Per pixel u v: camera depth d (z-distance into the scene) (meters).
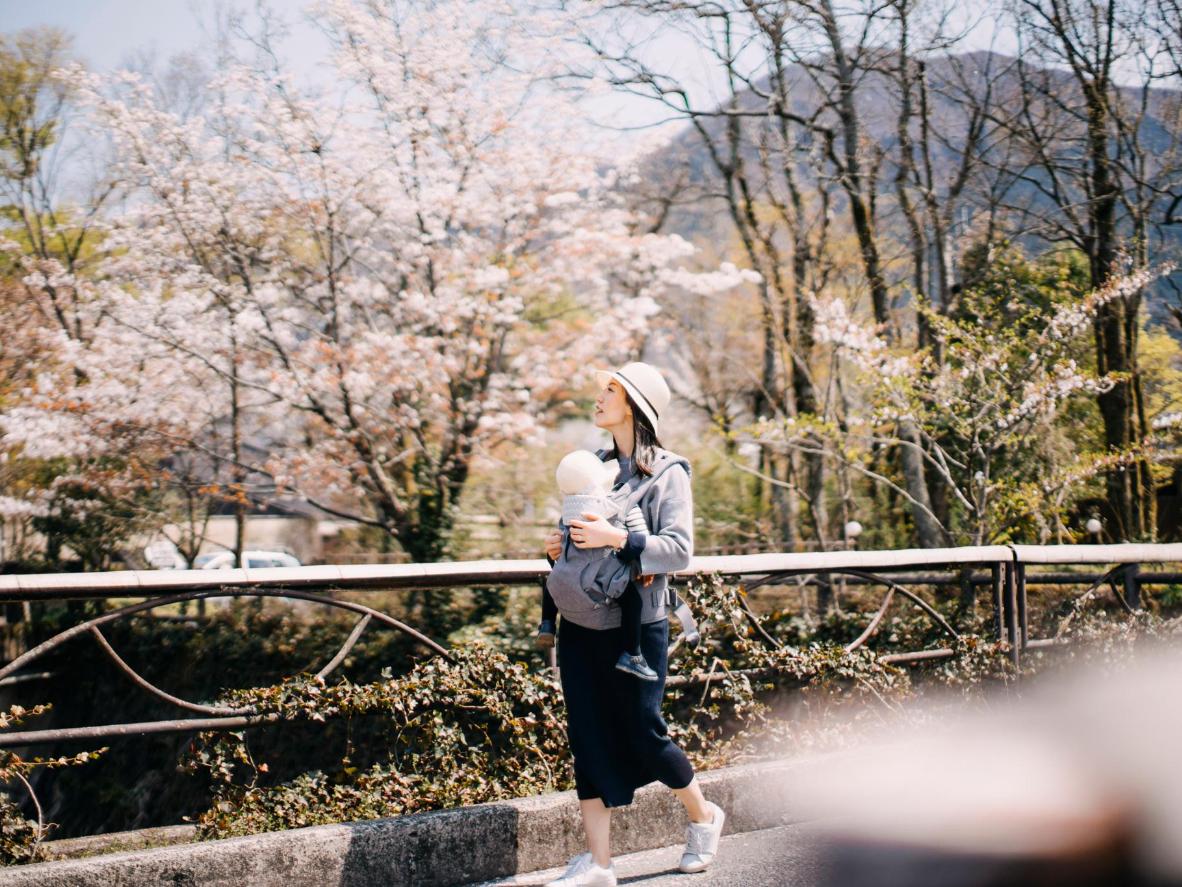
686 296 19.97
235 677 13.31
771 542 15.42
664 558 3.02
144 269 14.60
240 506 15.71
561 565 3.08
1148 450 11.30
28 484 16.77
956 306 12.63
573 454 3.15
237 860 3.00
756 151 14.41
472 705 3.83
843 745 4.42
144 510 16.08
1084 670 5.16
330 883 3.12
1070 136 12.91
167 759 12.70
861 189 12.84
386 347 13.78
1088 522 13.13
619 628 3.11
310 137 13.83
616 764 3.13
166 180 13.89
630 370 3.25
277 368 14.27
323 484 14.34
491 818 3.39
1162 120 13.64
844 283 14.77
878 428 11.06
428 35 14.15
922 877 2.58
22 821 3.25
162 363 14.59
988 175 13.26
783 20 12.20
